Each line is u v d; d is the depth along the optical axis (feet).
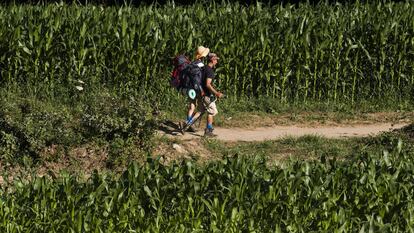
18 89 163.63
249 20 172.65
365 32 172.65
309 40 170.09
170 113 158.92
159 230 85.56
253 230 84.94
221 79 169.07
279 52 169.17
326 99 171.83
